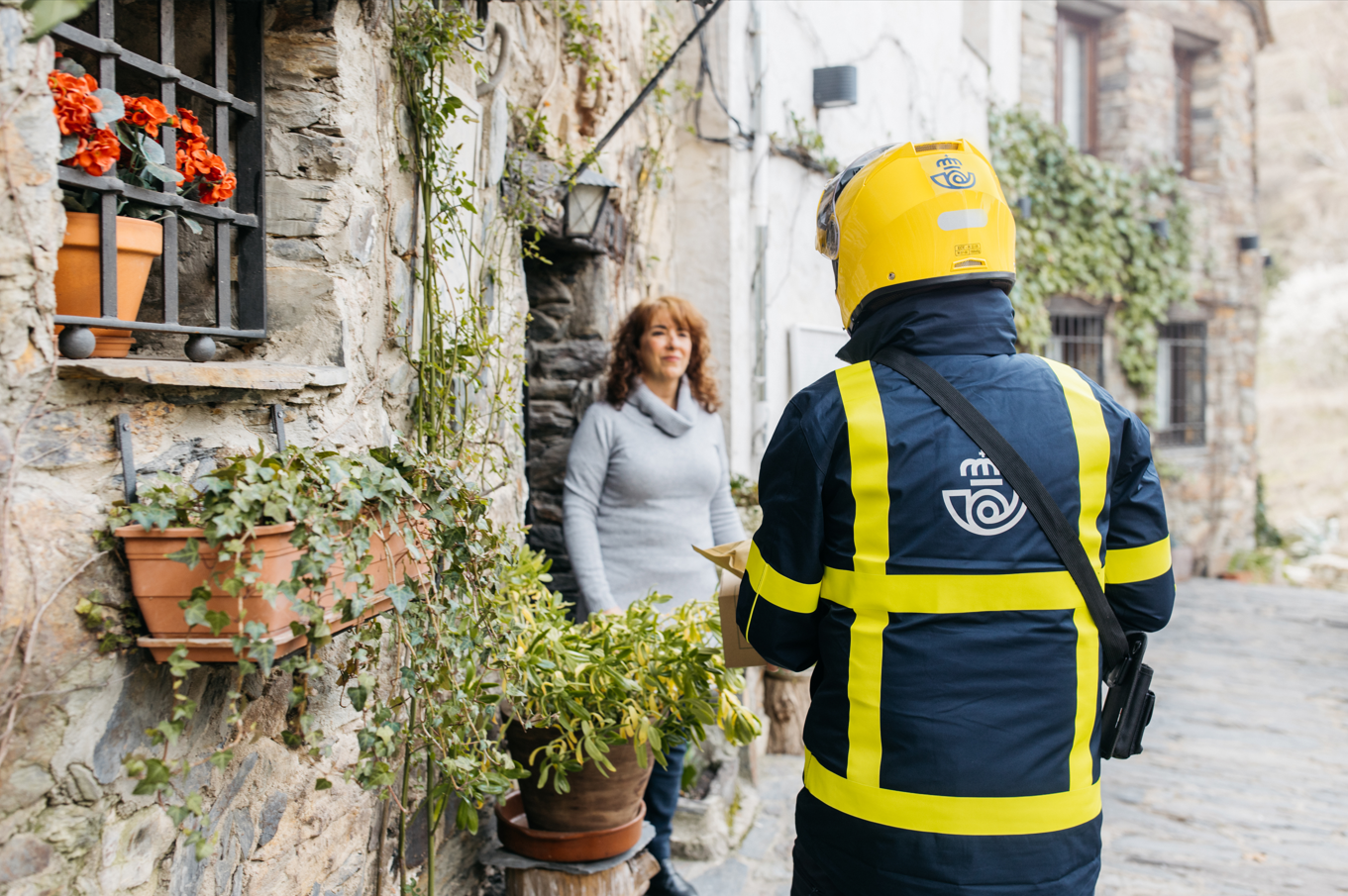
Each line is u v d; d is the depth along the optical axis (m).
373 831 1.97
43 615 1.13
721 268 4.14
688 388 2.93
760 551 1.45
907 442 1.32
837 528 1.36
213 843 1.44
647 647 2.24
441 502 1.67
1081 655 1.32
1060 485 1.32
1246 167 10.73
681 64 4.15
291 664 1.31
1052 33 9.12
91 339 1.24
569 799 2.29
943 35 6.75
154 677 1.30
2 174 1.06
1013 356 1.41
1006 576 1.29
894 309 1.42
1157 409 10.18
